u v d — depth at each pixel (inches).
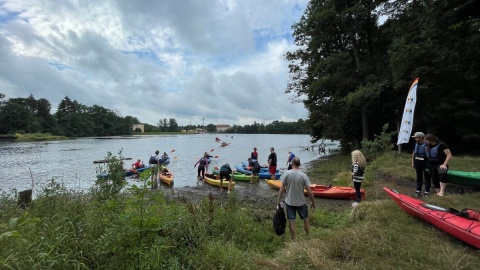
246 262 171.6
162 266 158.9
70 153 1455.5
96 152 1523.1
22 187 593.9
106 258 146.6
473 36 637.3
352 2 959.0
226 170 502.6
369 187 441.7
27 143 2524.6
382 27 975.0
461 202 259.3
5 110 3358.8
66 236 153.0
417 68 672.4
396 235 195.0
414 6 812.6
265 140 3373.5
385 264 158.1
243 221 253.3
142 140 3307.1
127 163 1050.1
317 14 922.7
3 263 117.0
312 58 1103.0
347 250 179.6
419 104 762.8
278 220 225.0
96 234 164.7
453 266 154.3
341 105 1010.7
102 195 239.5
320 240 197.5
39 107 3838.6
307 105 1143.0
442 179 287.1
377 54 967.6
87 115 4557.1
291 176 228.4
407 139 486.3
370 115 951.6
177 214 214.1
